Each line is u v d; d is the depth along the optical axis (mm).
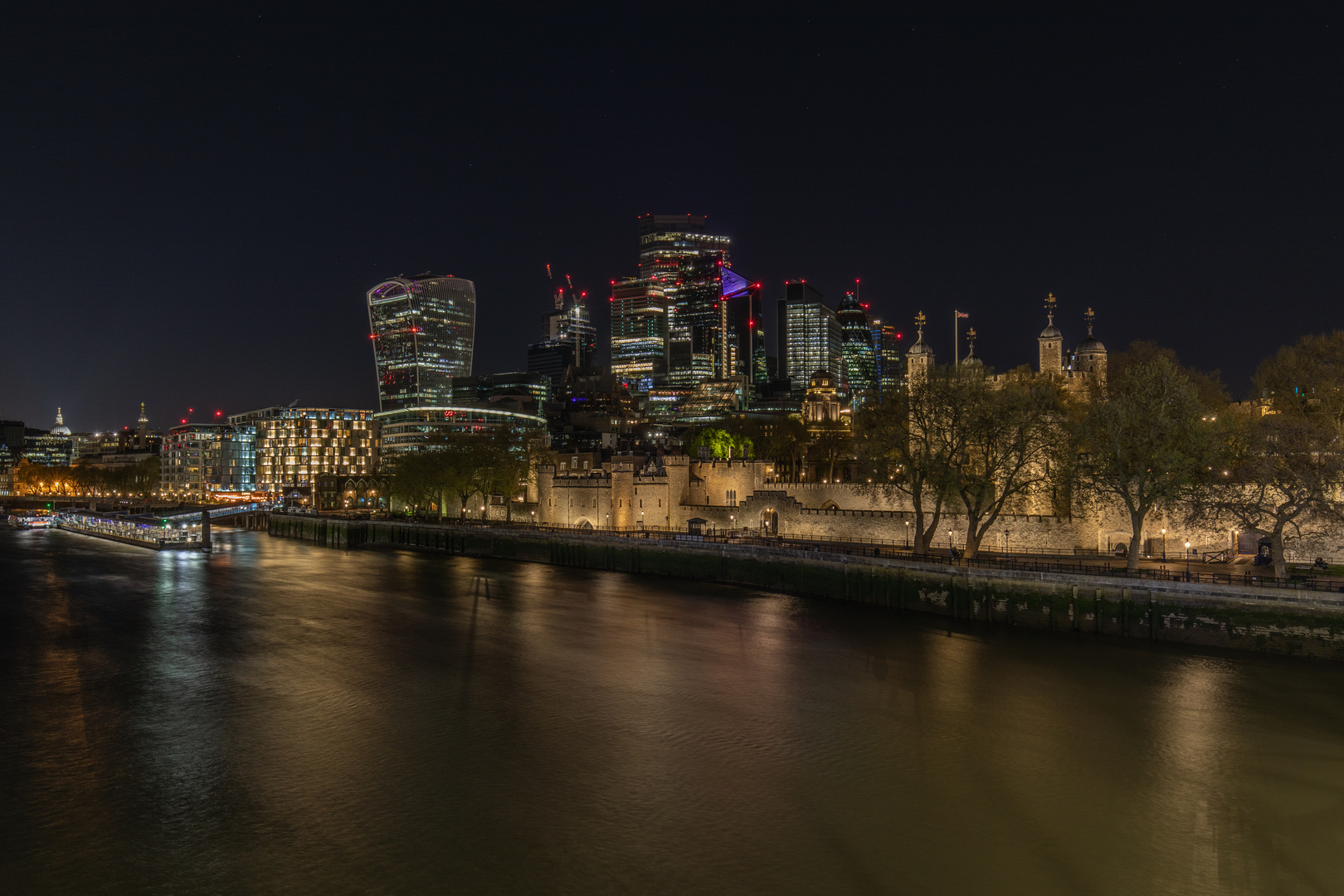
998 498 92688
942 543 97562
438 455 169750
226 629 72688
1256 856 31594
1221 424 77250
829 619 74375
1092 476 75625
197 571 117000
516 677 55750
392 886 29609
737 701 50156
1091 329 133750
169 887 29734
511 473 163750
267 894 29172
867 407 111812
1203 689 51281
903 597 78312
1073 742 43094
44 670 58594
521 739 43844
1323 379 91375
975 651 61250
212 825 34312
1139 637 63656
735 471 134500
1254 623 58750
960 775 38969
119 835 33438
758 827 33875
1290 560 74625
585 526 140500
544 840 32781
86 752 42406
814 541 104750
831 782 38312
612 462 135125
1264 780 38312
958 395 87625
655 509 137000
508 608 81812
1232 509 66062
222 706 49750
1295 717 46250
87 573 114562
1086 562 77062
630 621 74312
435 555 139250
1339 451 63531
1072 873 30375
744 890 29188
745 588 93562
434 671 57406
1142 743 42781
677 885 29531
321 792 37312
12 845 32750
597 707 49094
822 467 175625
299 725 46219
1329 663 55719
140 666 59375
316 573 112750
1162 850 32062
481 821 34500
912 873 30359
